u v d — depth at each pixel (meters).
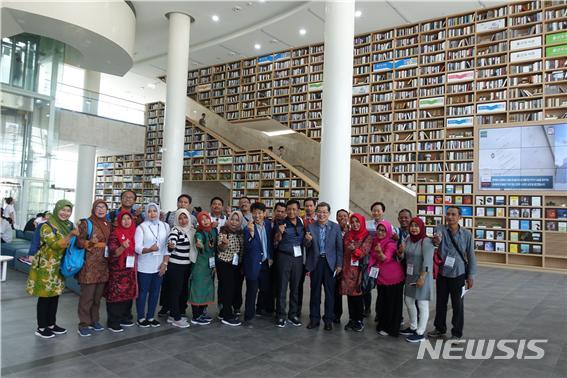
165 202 10.35
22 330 3.85
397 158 10.93
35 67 10.08
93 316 3.92
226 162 13.48
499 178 9.46
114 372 2.96
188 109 16.00
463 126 10.05
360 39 11.93
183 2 10.40
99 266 3.82
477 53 10.09
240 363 3.22
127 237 3.93
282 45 13.06
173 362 3.20
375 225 4.89
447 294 4.08
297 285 4.37
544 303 5.64
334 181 6.68
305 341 3.83
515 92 9.51
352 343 3.81
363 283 4.19
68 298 5.16
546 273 8.53
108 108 13.39
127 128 13.66
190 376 2.94
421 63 10.79
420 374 3.12
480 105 9.87
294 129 12.98
